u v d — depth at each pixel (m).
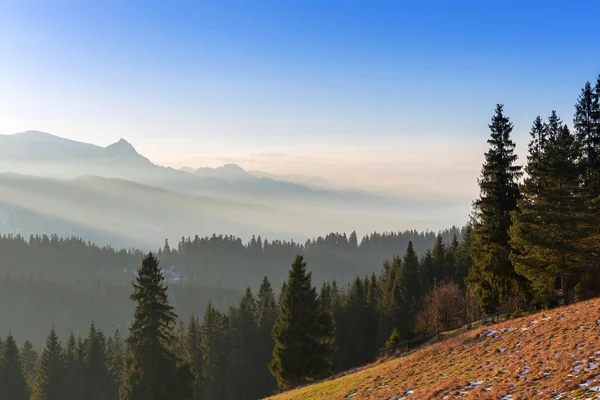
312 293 47.22
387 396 25.06
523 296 38.62
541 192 34.41
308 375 45.44
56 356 73.69
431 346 34.53
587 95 43.22
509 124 40.31
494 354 26.05
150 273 44.34
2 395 68.00
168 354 44.62
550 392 17.14
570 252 32.75
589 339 22.05
